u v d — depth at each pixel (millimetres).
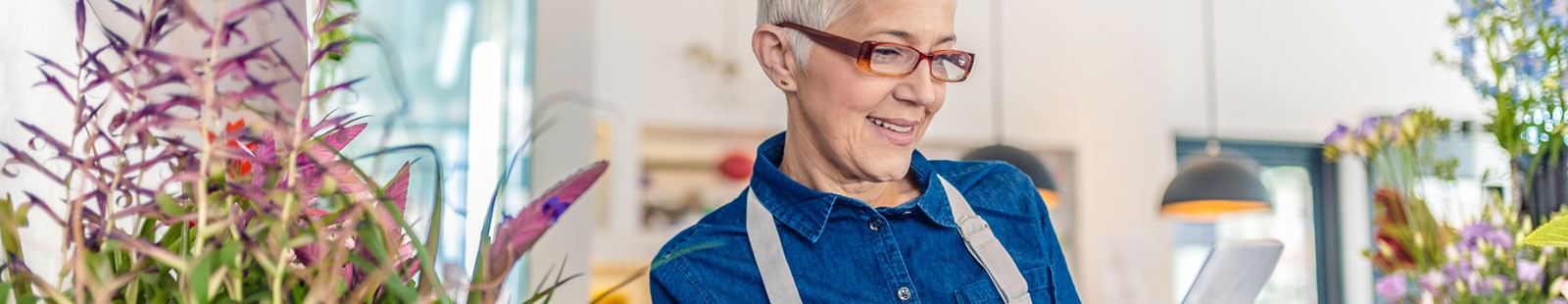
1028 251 1303
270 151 630
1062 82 5914
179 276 620
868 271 1209
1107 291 5848
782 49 1151
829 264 1203
